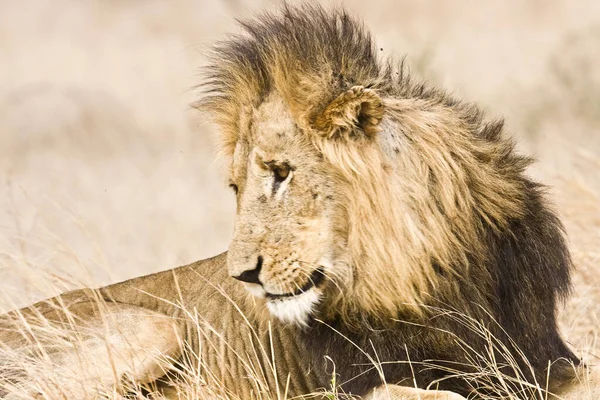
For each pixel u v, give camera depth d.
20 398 10.42
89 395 10.17
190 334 11.41
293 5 10.12
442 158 9.36
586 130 23.70
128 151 32.44
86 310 11.49
